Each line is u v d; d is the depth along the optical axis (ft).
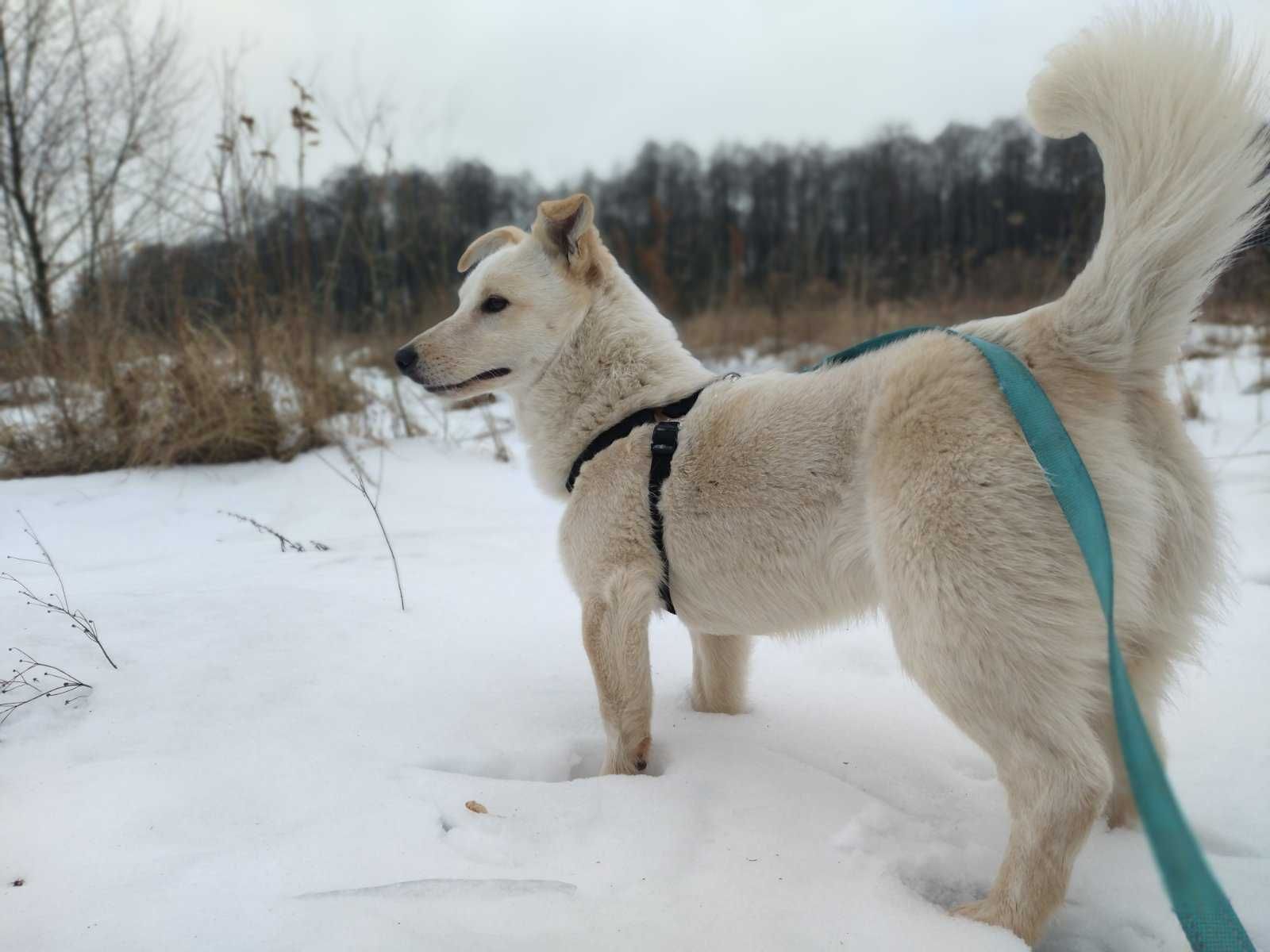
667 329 9.78
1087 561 5.54
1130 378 6.69
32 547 16.37
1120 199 6.46
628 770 8.58
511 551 16.25
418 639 11.52
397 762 8.54
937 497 6.55
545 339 9.77
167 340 24.04
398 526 18.16
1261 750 8.57
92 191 31.55
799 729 9.51
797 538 7.71
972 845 7.34
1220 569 6.97
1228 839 7.32
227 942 5.78
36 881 6.51
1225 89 6.05
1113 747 7.53
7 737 8.78
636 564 8.52
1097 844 7.46
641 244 66.44
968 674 6.37
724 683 9.82
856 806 7.70
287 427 22.84
